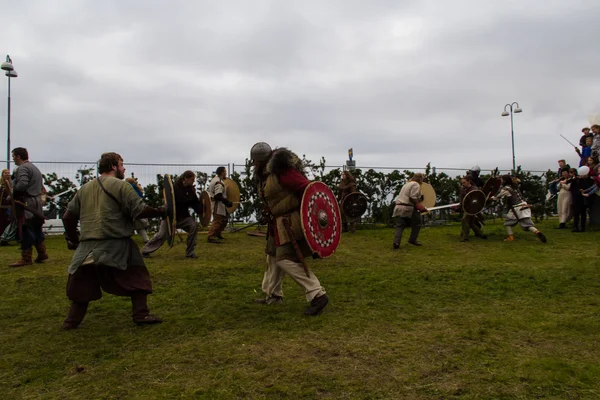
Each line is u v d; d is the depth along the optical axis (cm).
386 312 501
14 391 325
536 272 704
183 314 507
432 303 539
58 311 527
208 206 946
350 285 636
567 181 1231
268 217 526
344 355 373
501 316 481
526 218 1068
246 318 487
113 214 442
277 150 497
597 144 1317
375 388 314
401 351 380
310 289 491
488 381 321
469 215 1110
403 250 995
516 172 1681
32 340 429
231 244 1104
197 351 388
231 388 318
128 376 343
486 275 690
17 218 797
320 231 496
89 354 390
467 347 387
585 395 301
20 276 712
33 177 809
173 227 501
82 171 1452
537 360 355
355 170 1532
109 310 522
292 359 367
